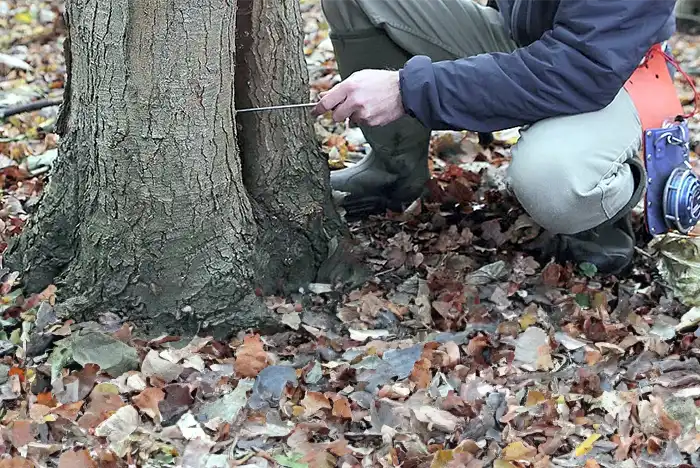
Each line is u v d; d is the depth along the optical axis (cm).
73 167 225
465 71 227
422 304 239
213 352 214
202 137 212
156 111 207
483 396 201
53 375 201
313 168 248
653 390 204
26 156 356
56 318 217
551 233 270
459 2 270
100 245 219
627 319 237
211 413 193
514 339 225
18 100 426
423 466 178
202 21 203
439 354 213
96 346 206
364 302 238
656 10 223
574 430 192
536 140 237
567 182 234
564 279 258
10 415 191
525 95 227
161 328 218
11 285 230
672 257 259
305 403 195
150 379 200
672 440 188
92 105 213
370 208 297
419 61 229
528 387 206
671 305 249
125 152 210
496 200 305
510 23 260
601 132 235
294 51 237
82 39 209
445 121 231
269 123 238
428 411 192
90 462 173
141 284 218
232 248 223
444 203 302
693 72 495
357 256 257
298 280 244
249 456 180
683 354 224
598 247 262
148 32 202
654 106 245
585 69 224
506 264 266
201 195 215
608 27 220
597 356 219
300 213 244
